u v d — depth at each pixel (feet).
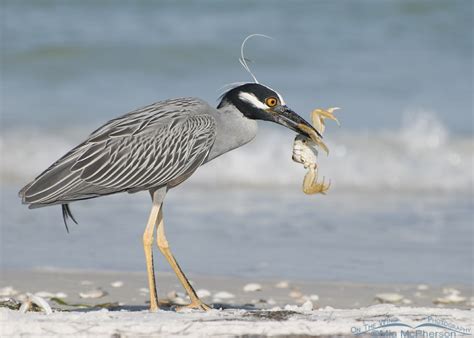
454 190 61.31
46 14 97.40
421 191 61.11
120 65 86.74
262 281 39.40
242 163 63.62
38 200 29.35
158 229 31.24
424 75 84.28
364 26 95.45
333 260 43.27
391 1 97.76
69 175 29.66
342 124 70.79
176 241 46.93
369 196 59.62
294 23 96.07
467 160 64.39
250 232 49.01
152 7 99.91
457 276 40.55
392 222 51.75
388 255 44.34
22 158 65.05
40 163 64.80
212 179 62.85
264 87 32.22
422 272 41.29
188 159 31.24
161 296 36.32
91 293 36.04
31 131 68.59
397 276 40.52
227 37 90.63
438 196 59.67
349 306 35.22
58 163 29.94
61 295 35.88
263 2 98.48
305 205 56.59
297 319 26.14
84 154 29.99
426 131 68.39
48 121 71.10
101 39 89.35
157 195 31.14
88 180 29.86
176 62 86.89
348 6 98.58
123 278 39.65
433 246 46.16
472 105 75.56
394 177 62.49
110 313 26.91
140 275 40.32
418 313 27.99
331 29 94.22
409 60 88.17
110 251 44.83
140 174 30.58
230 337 24.52
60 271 40.70
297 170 63.41
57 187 29.55
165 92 79.77
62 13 98.02
